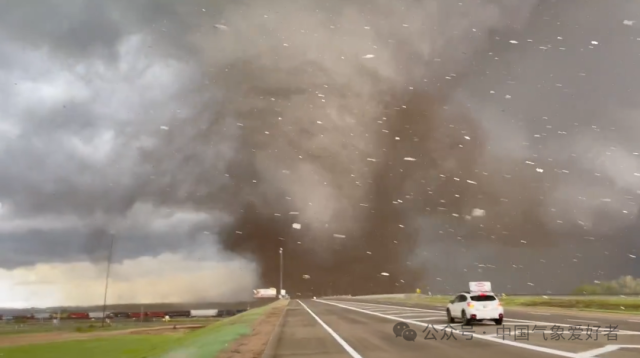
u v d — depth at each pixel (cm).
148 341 4691
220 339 2233
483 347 1476
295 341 1891
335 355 1438
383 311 4003
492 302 2253
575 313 3147
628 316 2781
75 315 8700
